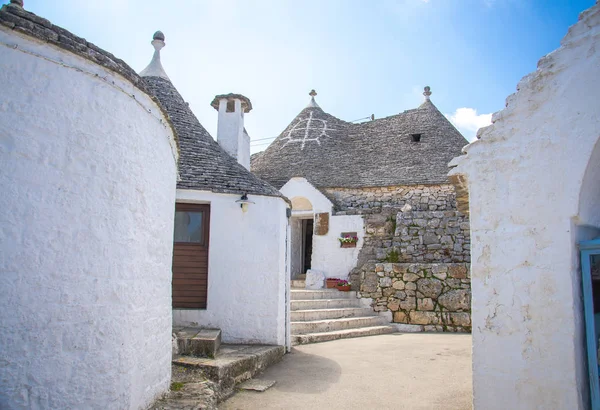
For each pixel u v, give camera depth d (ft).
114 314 13.41
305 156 62.34
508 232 14.66
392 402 19.86
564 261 13.73
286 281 30.63
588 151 13.66
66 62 13.00
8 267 11.62
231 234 28.86
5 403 11.34
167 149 17.70
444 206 52.01
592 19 14.06
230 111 38.52
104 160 13.60
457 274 40.86
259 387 21.44
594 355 13.70
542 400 13.58
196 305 28.43
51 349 12.06
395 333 39.73
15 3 12.89
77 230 12.80
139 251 14.85
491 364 14.39
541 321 13.87
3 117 11.92
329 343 33.91
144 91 15.38
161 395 16.53
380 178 55.52
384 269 43.47
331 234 50.90
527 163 14.61
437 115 63.67
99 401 12.77
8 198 11.78
